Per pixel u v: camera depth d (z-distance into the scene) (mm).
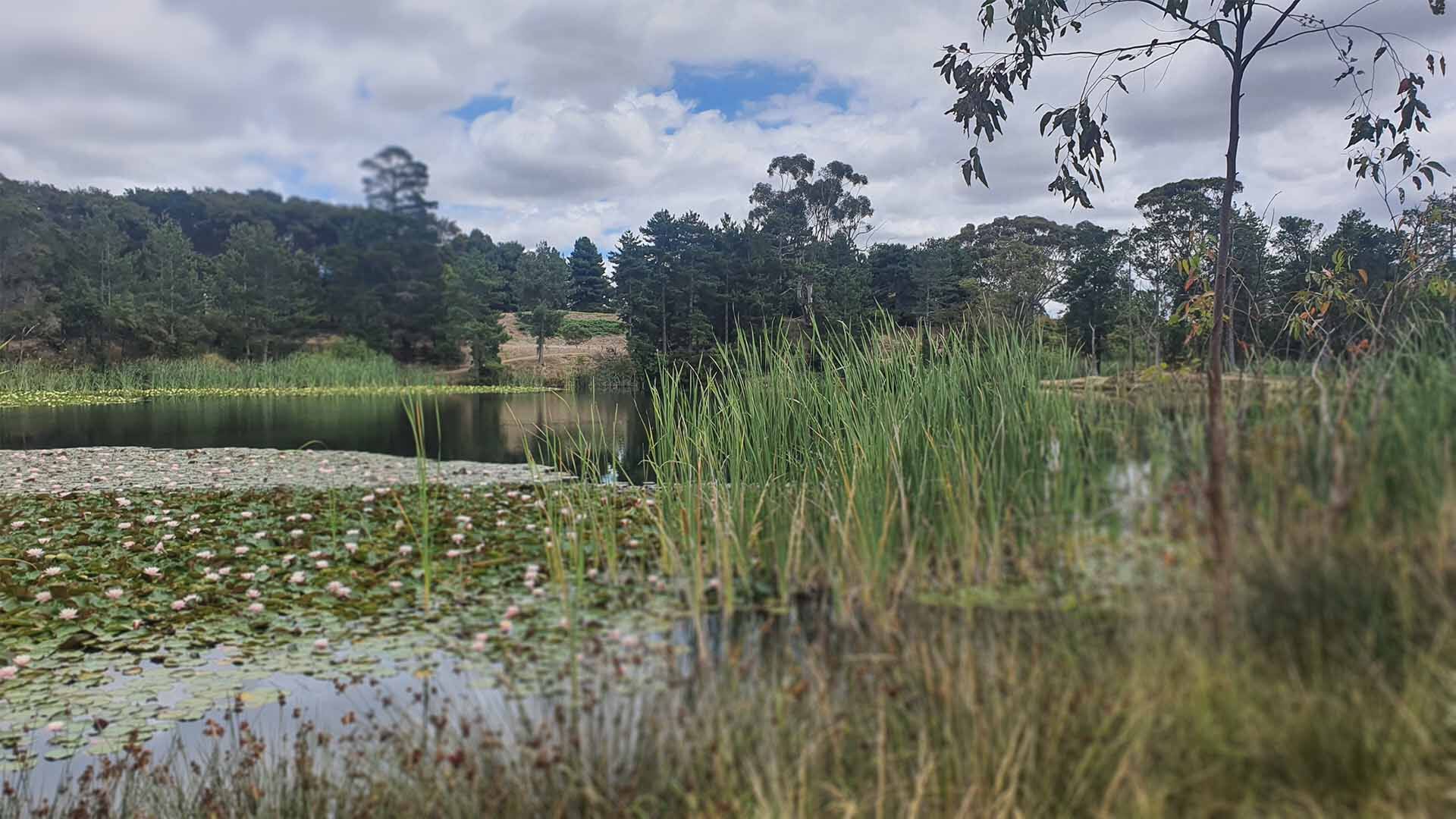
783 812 1803
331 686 3123
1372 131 4379
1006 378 4273
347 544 5363
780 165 46125
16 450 12805
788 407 5277
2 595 4461
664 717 2244
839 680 2328
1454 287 3729
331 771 2336
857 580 2955
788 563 3498
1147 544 2389
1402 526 2105
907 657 2334
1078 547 2623
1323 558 2057
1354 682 1856
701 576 3570
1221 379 3174
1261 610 2047
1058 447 3236
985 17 4469
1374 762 1698
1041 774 1904
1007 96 4492
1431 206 4445
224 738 2750
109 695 3207
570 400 26578
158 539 5836
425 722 2492
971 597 2682
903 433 4098
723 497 4438
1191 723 1865
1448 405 2344
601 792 2051
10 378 23703
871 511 3473
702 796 1995
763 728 2150
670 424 5523
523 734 2281
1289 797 1683
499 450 12906
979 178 4656
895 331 5328
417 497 7488
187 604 4277
